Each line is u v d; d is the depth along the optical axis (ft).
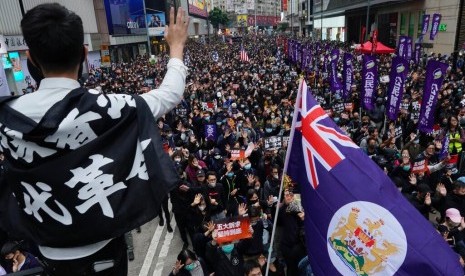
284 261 21.68
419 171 25.46
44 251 4.33
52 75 4.03
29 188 3.93
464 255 17.62
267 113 45.14
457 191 22.20
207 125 39.65
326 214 9.68
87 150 3.87
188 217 23.86
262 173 30.58
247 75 83.82
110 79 90.38
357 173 9.31
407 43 73.51
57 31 3.87
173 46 5.00
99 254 4.30
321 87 65.46
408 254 8.57
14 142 3.85
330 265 9.58
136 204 4.11
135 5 176.65
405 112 42.14
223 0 586.04
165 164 4.21
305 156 10.32
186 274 17.92
